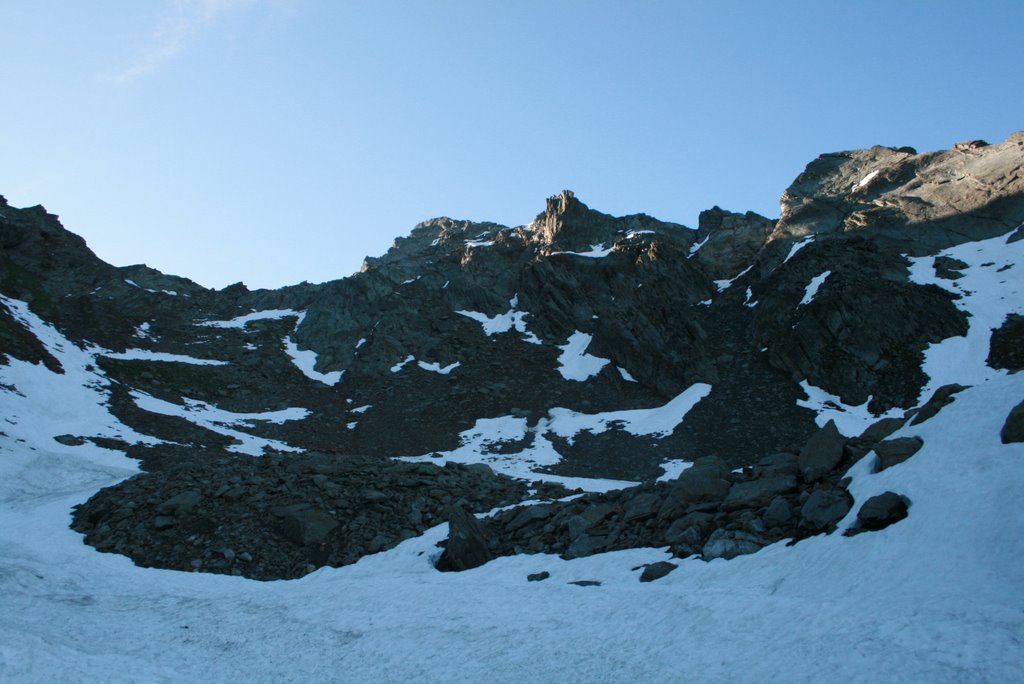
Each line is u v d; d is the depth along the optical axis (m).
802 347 90.06
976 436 20.78
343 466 41.53
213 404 89.06
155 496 37.47
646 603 20.25
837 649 14.75
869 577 17.78
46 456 54.72
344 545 33.38
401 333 116.56
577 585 23.62
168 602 26.72
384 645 20.62
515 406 91.94
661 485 31.00
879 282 97.94
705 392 87.88
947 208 113.81
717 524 25.58
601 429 82.88
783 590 19.28
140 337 107.62
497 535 32.47
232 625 23.62
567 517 31.12
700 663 15.93
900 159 132.25
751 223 136.75
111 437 66.25
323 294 128.50
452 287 130.62
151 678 17.56
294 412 91.06
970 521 17.69
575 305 117.44
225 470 40.78
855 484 22.84
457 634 20.62
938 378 80.19
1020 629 13.70
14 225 118.62
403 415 91.50
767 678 14.53
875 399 80.38
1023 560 15.70
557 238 142.25
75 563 30.86
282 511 35.25
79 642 20.81
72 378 80.25
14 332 85.00
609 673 16.47
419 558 30.75
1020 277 95.00
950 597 15.54
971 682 12.63
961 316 89.88
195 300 130.62
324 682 18.47
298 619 23.89
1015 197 109.94
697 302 117.31
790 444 73.00
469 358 107.88
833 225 121.31
